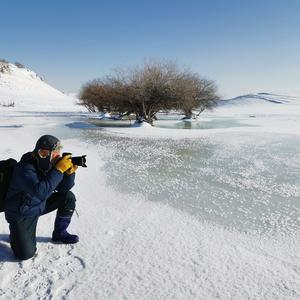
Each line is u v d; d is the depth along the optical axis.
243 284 3.31
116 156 11.09
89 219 4.96
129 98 27.69
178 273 3.50
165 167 9.20
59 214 4.09
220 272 3.53
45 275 3.42
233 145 14.39
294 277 3.45
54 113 48.69
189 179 7.78
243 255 3.92
